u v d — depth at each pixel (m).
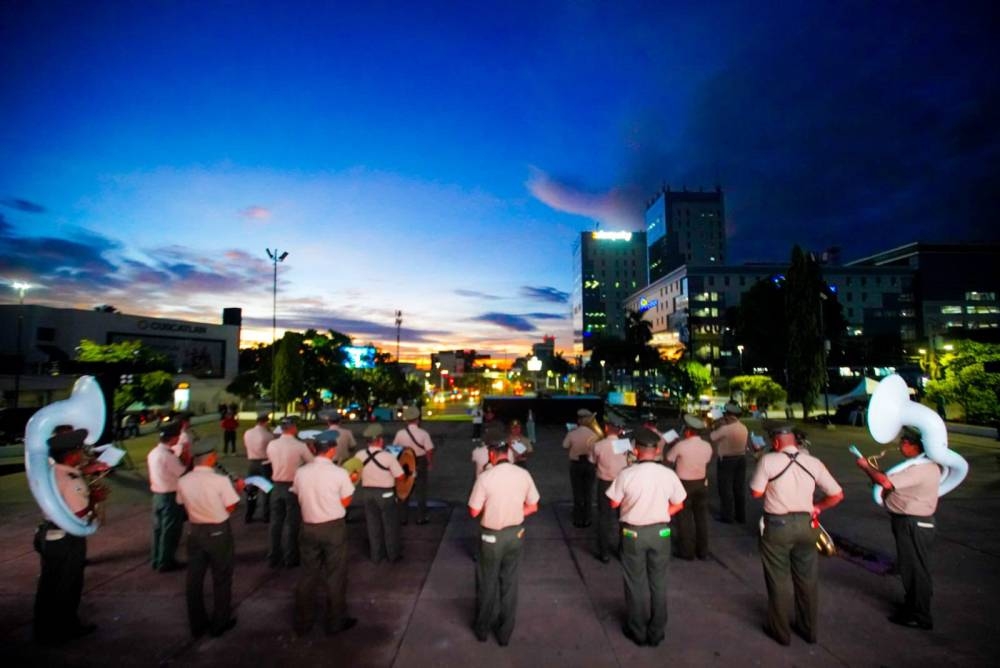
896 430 5.27
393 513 6.93
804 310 30.56
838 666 4.41
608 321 166.88
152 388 24.92
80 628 5.00
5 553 7.38
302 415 39.81
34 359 36.28
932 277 99.25
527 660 4.53
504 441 4.95
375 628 5.12
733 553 7.16
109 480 12.45
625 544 4.88
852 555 6.98
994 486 11.26
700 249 150.12
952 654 4.57
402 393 56.50
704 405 31.56
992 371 21.02
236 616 5.37
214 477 5.02
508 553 4.82
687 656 4.58
